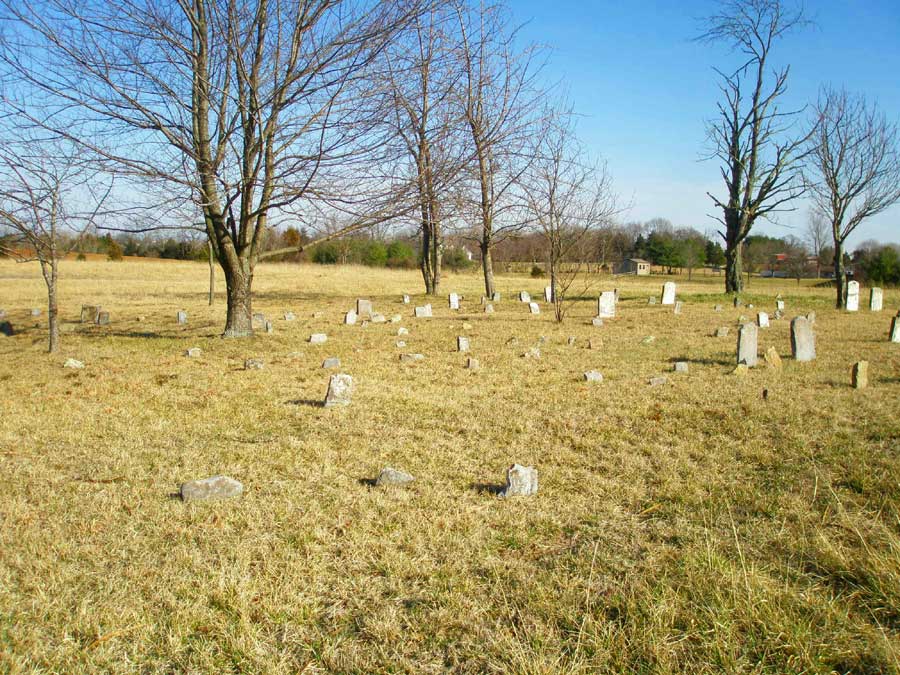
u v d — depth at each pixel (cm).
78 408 755
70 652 285
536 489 475
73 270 4812
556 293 2108
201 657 281
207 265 5950
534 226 2245
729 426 624
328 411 729
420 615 312
